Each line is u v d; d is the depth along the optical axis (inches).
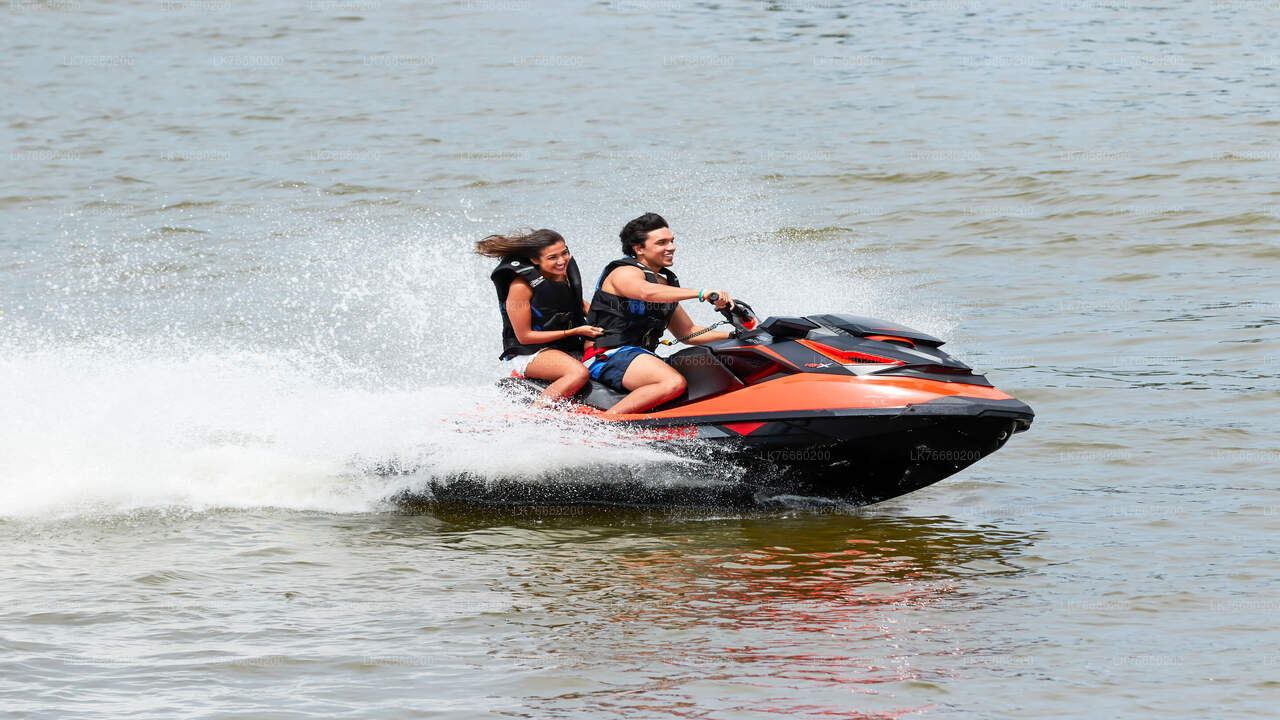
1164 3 5536.4
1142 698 614.5
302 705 616.4
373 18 5565.9
